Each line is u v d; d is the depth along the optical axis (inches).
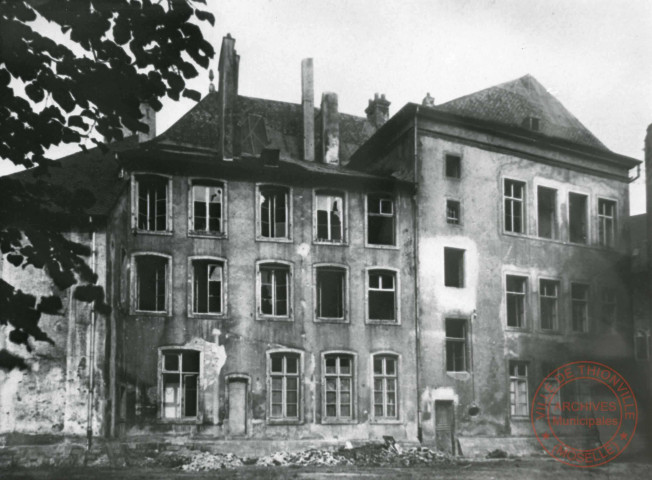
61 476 874.1
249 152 1464.1
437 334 1275.8
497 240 1373.0
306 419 1176.2
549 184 1460.4
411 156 1323.8
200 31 270.1
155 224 1176.2
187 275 1162.0
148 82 273.9
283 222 1240.8
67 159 1241.4
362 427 1201.4
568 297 1444.4
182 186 1184.2
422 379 1245.7
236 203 1208.8
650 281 1467.8
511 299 1398.9
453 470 1030.4
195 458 1045.8
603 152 1518.2
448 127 1350.9
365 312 1243.8
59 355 1014.4
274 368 1187.3
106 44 263.4
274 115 1557.6
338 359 1217.4
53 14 250.5
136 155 1154.7
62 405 1007.0
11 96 254.5
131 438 1083.3
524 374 1368.1
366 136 1674.5
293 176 1243.8
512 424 1317.7
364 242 1264.8
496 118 1456.7
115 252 1102.4
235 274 1186.0
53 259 241.3
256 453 1123.9
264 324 1184.8
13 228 237.8
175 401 1127.0
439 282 1296.8
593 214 1517.0
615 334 1494.8
